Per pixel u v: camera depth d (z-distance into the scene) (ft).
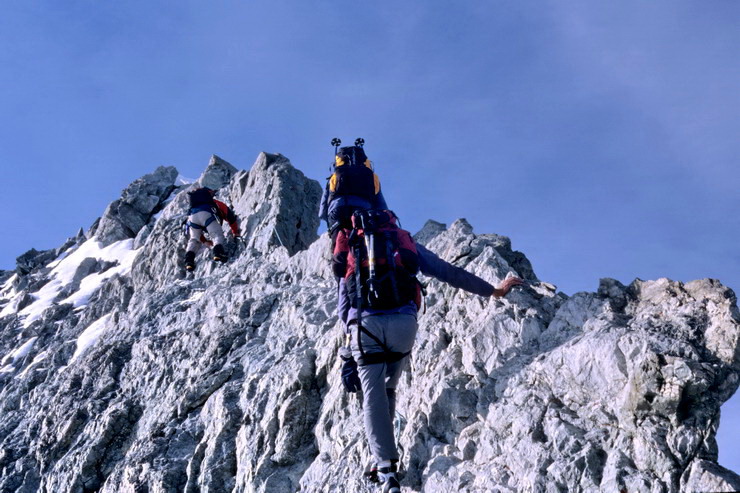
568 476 15.93
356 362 17.60
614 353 17.11
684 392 15.42
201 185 59.72
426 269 18.49
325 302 29.55
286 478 22.71
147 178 71.46
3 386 49.42
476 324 21.07
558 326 19.58
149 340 36.47
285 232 42.65
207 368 30.73
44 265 72.23
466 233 25.72
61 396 37.40
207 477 24.50
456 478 17.84
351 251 17.37
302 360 25.09
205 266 44.91
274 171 46.50
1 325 60.08
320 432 22.94
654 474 15.07
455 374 20.16
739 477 14.32
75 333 52.75
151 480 25.79
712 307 17.01
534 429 17.37
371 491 19.15
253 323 32.27
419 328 23.02
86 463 30.04
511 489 16.72
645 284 19.20
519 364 19.29
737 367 15.89
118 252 64.75
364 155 20.22
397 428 20.67
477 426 18.80
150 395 32.58
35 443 35.47
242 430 24.91
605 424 16.44
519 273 23.20
